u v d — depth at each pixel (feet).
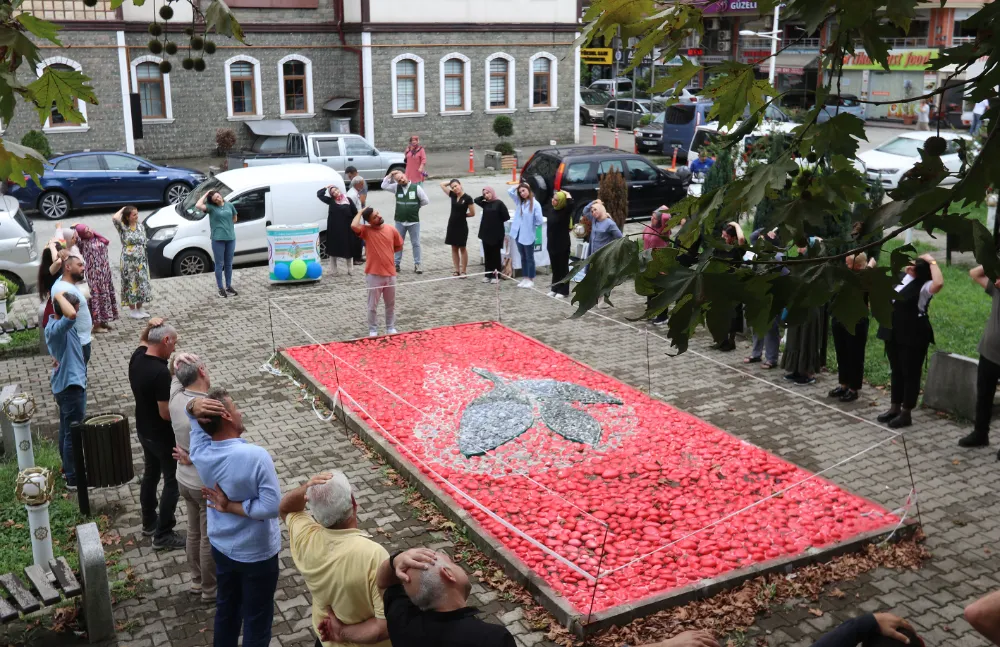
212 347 43.68
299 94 117.19
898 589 23.24
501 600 22.67
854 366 35.81
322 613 15.61
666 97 13.16
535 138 130.00
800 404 36.42
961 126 87.92
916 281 32.07
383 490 28.94
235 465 17.74
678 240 11.19
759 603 22.25
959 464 30.48
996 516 27.04
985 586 23.40
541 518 26.25
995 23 10.30
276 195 59.93
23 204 79.25
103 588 20.86
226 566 18.35
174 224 57.88
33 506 22.26
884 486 28.73
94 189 82.07
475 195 91.30
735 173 50.72
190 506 22.41
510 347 43.29
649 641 20.71
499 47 123.95
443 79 121.49
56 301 28.32
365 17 113.91
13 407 25.20
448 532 26.14
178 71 107.86
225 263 52.70
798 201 10.91
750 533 25.34
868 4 10.09
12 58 12.08
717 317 10.25
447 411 34.83
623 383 38.32
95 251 45.21
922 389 37.04
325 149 94.99
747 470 29.68
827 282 10.64
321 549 15.34
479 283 55.93
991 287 30.42
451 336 45.06
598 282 10.53
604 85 169.07
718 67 11.71
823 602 22.63
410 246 67.77
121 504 28.22
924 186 10.87
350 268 57.77
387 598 13.46
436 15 118.62
